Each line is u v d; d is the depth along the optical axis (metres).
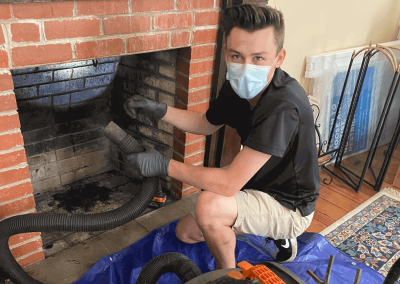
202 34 1.65
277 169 1.33
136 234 1.74
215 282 0.74
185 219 1.62
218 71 1.77
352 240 1.83
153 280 1.05
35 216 1.21
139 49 1.46
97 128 2.11
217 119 1.46
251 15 1.07
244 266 0.75
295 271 1.54
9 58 1.15
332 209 2.09
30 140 1.83
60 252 1.59
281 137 1.13
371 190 2.30
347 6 2.35
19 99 1.68
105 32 1.33
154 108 1.45
